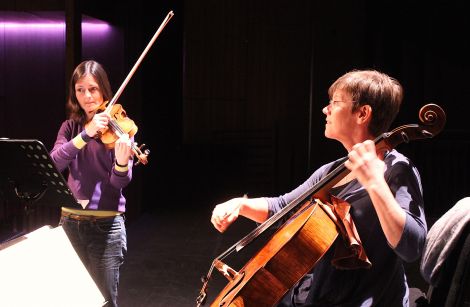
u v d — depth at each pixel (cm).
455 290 154
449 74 701
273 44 830
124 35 494
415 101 709
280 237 170
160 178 657
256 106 847
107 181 241
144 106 556
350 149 169
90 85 244
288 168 826
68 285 155
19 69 443
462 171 624
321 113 729
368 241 159
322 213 159
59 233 166
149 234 498
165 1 667
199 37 855
